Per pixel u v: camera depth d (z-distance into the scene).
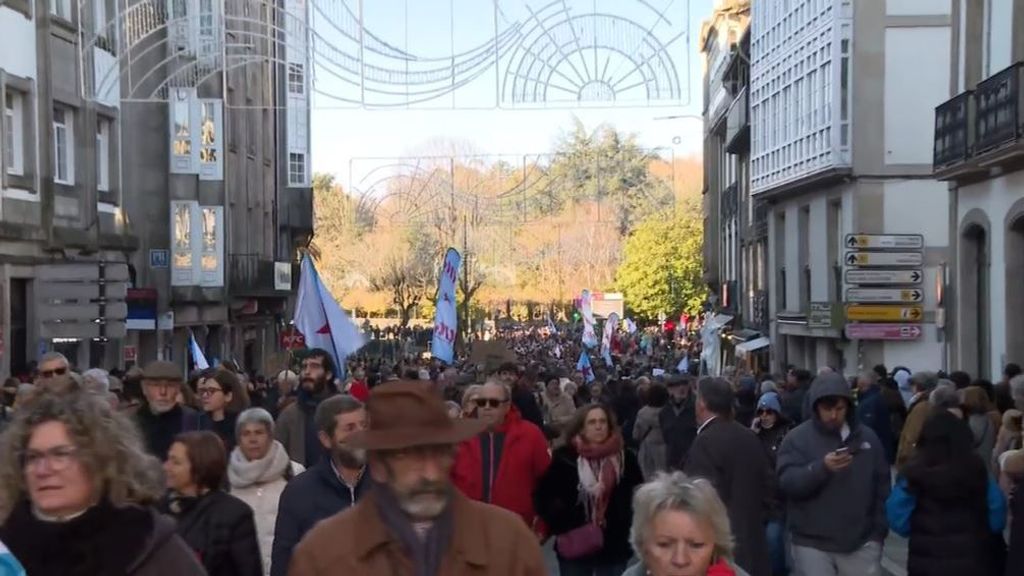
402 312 66.25
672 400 13.92
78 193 26.03
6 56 22.62
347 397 6.68
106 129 28.73
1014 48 21.94
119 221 29.12
